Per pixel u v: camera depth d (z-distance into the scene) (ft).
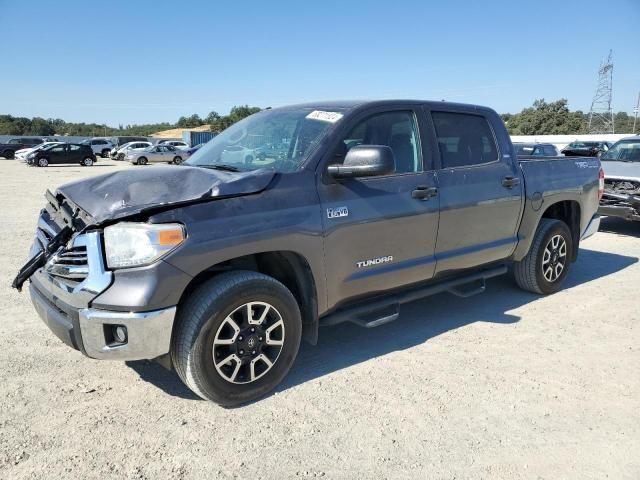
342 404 11.02
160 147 129.08
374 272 12.80
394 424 10.28
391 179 13.09
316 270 11.63
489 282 20.22
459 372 12.52
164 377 12.18
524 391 11.61
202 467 8.95
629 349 13.94
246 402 11.02
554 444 9.68
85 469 8.82
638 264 23.49
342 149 12.31
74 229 10.51
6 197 48.03
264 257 12.04
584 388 11.77
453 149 14.92
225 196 10.32
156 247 9.49
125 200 10.20
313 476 8.75
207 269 10.82
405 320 16.11
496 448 9.55
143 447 9.46
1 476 8.58
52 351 13.50
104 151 160.76
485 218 15.42
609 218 36.96
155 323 9.56
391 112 13.58
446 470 8.93
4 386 11.60
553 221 18.17
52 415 10.47
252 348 10.80
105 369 12.53
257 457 9.23
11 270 21.09
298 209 11.22
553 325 15.69
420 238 13.67
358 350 13.83
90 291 9.57
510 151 16.56
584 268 22.75
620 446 9.63
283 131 13.10
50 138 173.06
